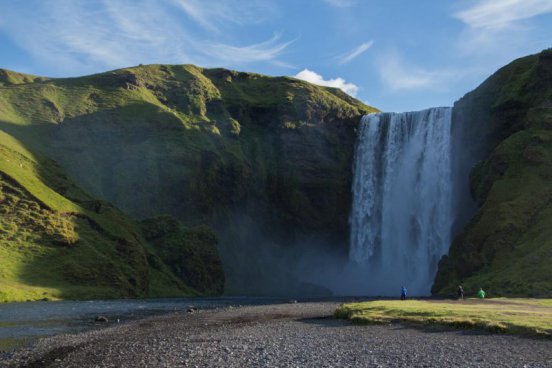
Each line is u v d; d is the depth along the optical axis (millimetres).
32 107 171875
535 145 109312
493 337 32625
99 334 39406
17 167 119500
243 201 173000
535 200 98375
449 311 42125
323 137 184875
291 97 197375
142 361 26312
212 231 143000
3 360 27938
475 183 125000
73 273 98188
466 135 142500
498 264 90125
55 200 114875
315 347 29859
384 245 160875
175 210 155625
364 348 29234
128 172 159500
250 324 45500
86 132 170375
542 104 119562
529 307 47312
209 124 186500
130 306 74500
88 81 198500
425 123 158250
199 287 130875
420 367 23719
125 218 132875
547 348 28547
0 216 102812
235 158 174875
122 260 112062
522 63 141000
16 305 71062
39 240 101812
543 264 78938
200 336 36375
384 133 172875
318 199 176500
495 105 134375
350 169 181500
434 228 146625
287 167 179500
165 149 166125
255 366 24234
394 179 163875
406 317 41375
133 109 184625
